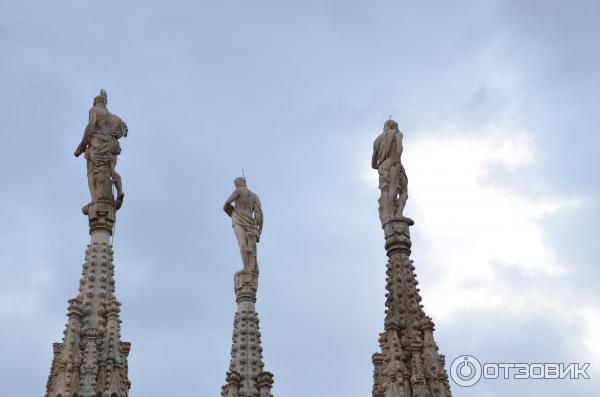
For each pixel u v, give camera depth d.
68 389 23.86
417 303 25.02
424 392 23.39
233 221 29.14
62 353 24.58
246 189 29.61
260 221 29.41
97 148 28.16
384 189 26.94
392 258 25.81
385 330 24.56
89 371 24.20
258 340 27.30
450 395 23.80
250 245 28.75
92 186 27.86
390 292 25.25
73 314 25.20
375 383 25.61
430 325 24.48
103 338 24.98
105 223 27.28
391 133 27.64
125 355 27.27
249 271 28.41
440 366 24.17
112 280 26.27
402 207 26.72
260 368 26.88
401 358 23.95
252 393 26.28
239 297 28.02
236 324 27.52
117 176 28.20
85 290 25.83
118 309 25.38
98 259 26.48
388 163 27.25
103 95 29.17
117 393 24.09
